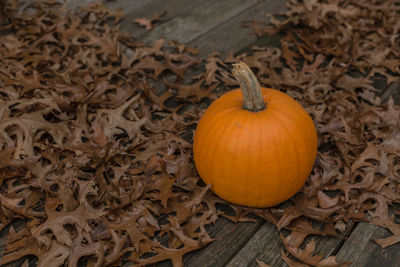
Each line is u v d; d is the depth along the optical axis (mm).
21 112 2395
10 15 3398
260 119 1777
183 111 2666
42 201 1974
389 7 3719
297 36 3459
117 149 2223
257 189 1809
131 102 2410
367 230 1868
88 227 1733
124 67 2908
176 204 1897
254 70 3064
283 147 1753
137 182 1975
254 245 1802
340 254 1763
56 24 3242
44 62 2959
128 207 1924
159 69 2916
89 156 2148
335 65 3094
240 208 1943
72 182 2014
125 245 1768
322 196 1955
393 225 1853
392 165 2121
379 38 3336
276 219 1896
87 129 2391
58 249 1644
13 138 2271
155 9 3803
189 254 1763
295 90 2832
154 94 2742
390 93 2812
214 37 3426
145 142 2355
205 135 1875
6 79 2672
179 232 1760
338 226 1863
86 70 2844
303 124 1842
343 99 2686
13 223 1883
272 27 3525
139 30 3486
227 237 1843
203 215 1857
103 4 3832
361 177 2170
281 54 3219
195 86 2744
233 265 1721
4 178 2018
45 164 2178
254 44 3352
